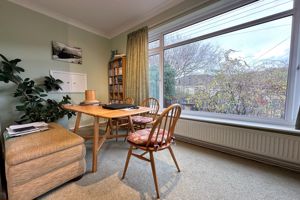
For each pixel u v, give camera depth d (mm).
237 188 1258
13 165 1010
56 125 1885
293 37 1567
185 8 2215
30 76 2602
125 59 3230
